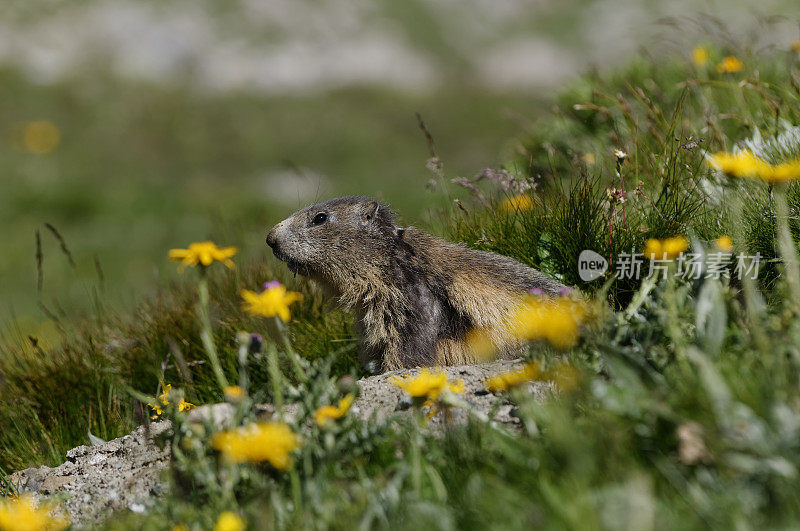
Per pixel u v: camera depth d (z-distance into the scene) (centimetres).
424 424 760
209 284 1485
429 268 1186
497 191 1489
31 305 2709
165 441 863
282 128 4634
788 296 830
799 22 1911
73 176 3997
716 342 734
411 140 4519
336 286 1223
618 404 682
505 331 1131
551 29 5716
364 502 649
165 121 4622
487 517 607
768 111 1431
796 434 604
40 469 1025
